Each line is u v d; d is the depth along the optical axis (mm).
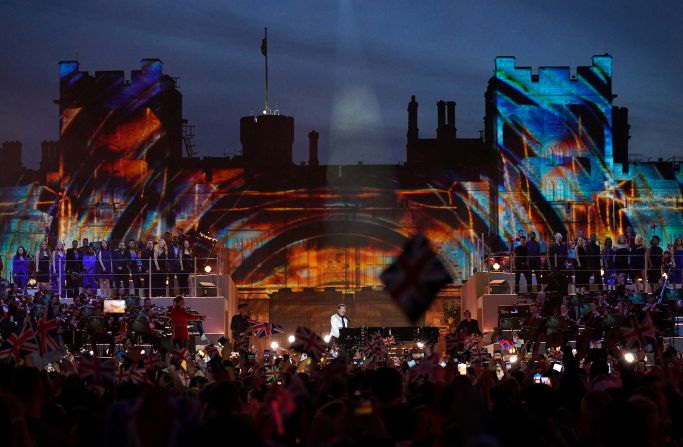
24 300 31156
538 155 56719
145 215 57125
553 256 37625
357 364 24812
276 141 60312
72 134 57781
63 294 37844
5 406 7898
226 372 13430
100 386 12891
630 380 13328
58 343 16844
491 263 39656
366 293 55094
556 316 29172
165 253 37656
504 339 29328
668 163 56719
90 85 57969
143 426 6305
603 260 37094
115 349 29422
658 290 33156
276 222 57594
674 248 36250
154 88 57844
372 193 57594
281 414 7668
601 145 56688
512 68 57062
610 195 56375
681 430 10594
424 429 9445
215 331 37062
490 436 5348
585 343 22984
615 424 6379
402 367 20719
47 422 10422
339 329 32312
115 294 33156
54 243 56906
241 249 57406
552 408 10211
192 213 57562
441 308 55062
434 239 57188
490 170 57500
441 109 60562
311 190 57688
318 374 13141
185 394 12008
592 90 56875
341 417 7984
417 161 58250
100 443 8289
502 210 56438
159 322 30422
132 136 57625
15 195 57438
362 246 57469
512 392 12188
